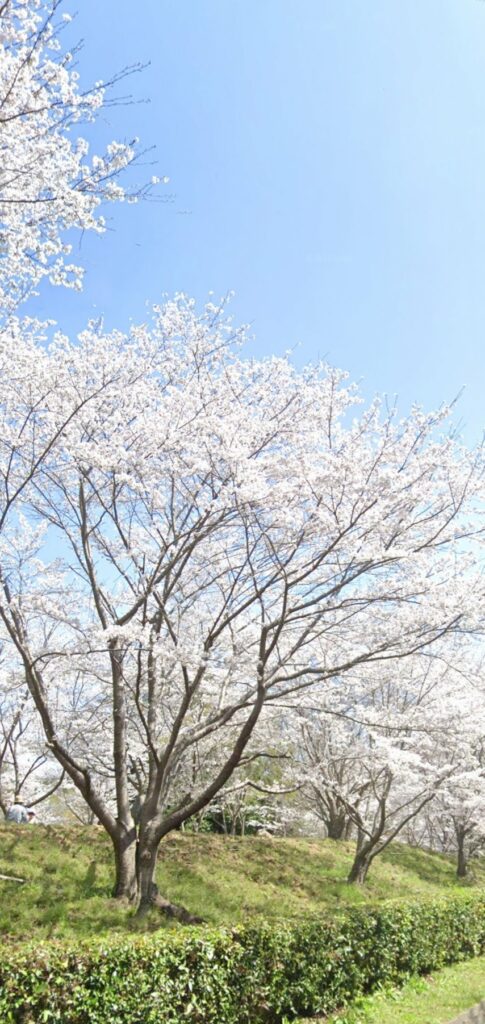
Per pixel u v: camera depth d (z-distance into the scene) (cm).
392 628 896
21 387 918
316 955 682
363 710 1087
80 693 1510
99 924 852
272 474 941
